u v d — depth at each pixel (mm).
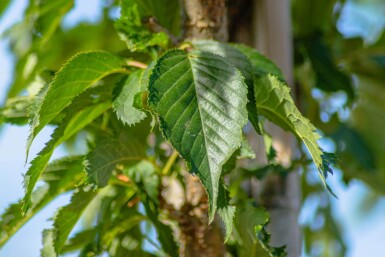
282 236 933
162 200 803
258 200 942
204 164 654
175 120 665
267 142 771
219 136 663
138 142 804
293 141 938
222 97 674
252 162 936
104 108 772
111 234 835
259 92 727
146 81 699
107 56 743
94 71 740
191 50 750
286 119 720
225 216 683
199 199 790
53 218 793
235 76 679
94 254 821
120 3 789
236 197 875
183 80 681
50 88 708
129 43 777
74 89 729
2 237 802
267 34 959
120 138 779
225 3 813
